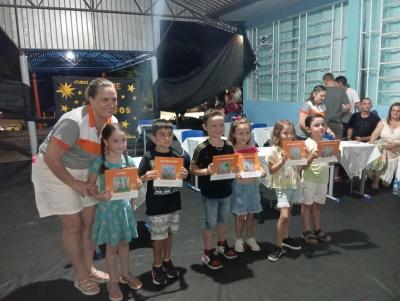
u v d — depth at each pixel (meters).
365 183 5.09
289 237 3.16
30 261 3.04
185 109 8.15
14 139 10.29
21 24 8.07
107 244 2.36
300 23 7.00
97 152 2.27
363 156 4.34
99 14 8.61
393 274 2.69
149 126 6.81
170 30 9.27
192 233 3.54
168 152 2.56
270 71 8.06
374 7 5.46
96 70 12.49
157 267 2.61
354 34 5.74
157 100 7.81
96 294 2.51
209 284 2.60
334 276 2.68
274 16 7.61
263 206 4.26
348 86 5.57
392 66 5.31
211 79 8.22
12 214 4.23
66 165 2.21
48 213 2.32
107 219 2.32
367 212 4.02
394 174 4.74
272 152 2.93
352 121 5.15
